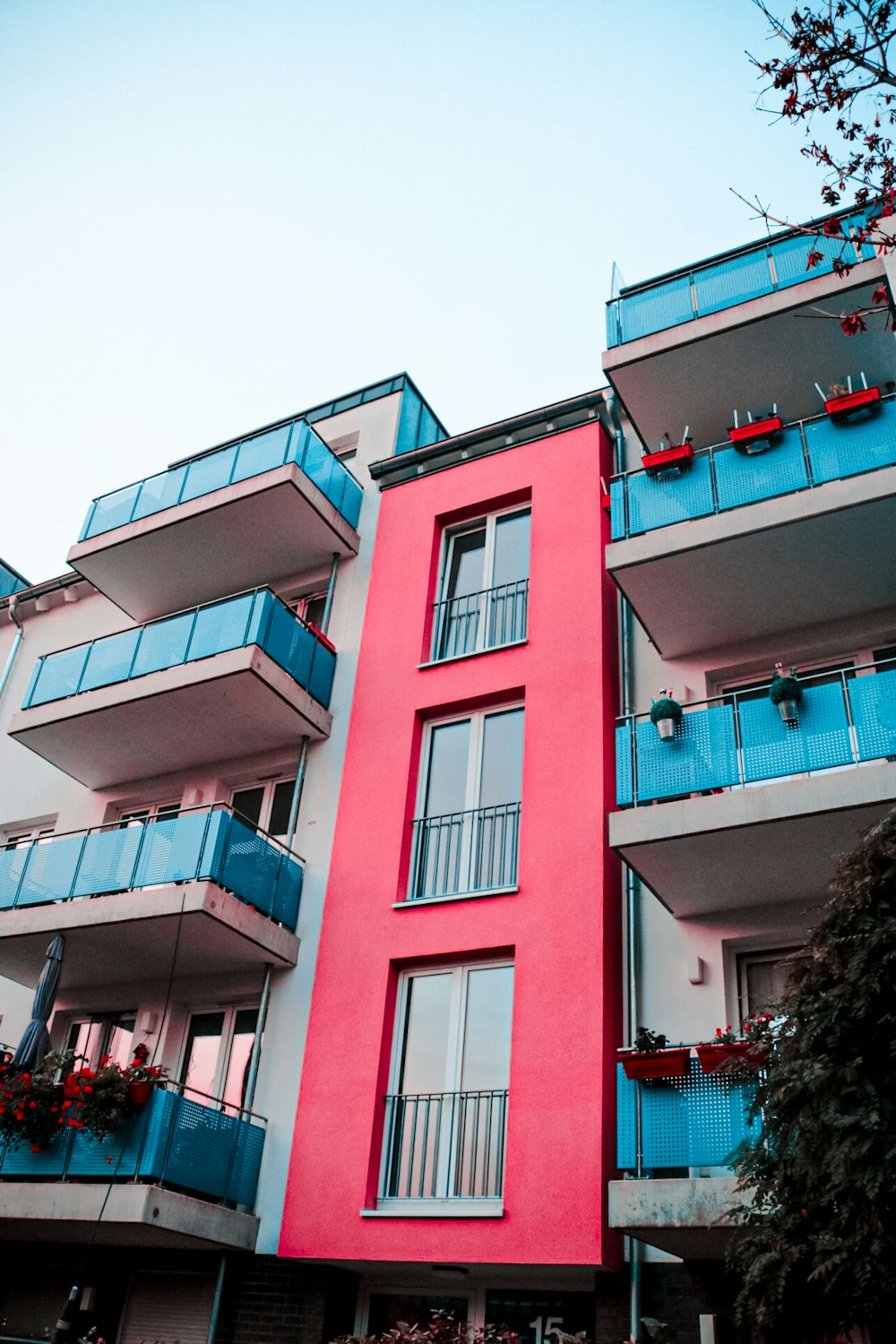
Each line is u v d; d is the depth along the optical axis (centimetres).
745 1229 795
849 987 725
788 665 1249
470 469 1554
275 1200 1139
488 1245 995
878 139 768
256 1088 1220
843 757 980
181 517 1566
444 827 1291
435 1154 1092
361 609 1523
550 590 1359
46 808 1711
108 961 1367
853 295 1249
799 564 1163
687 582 1205
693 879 1076
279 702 1391
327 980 1241
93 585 1736
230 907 1227
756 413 1370
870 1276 647
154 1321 1156
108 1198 1041
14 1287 1250
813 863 1027
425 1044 1166
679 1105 898
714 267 1409
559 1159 1000
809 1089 708
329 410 1834
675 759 1062
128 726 1494
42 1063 1200
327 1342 1053
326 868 1324
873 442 1135
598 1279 976
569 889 1137
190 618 1474
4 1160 1136
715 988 1073
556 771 1218
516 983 1114
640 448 1483
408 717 1376
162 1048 1331
